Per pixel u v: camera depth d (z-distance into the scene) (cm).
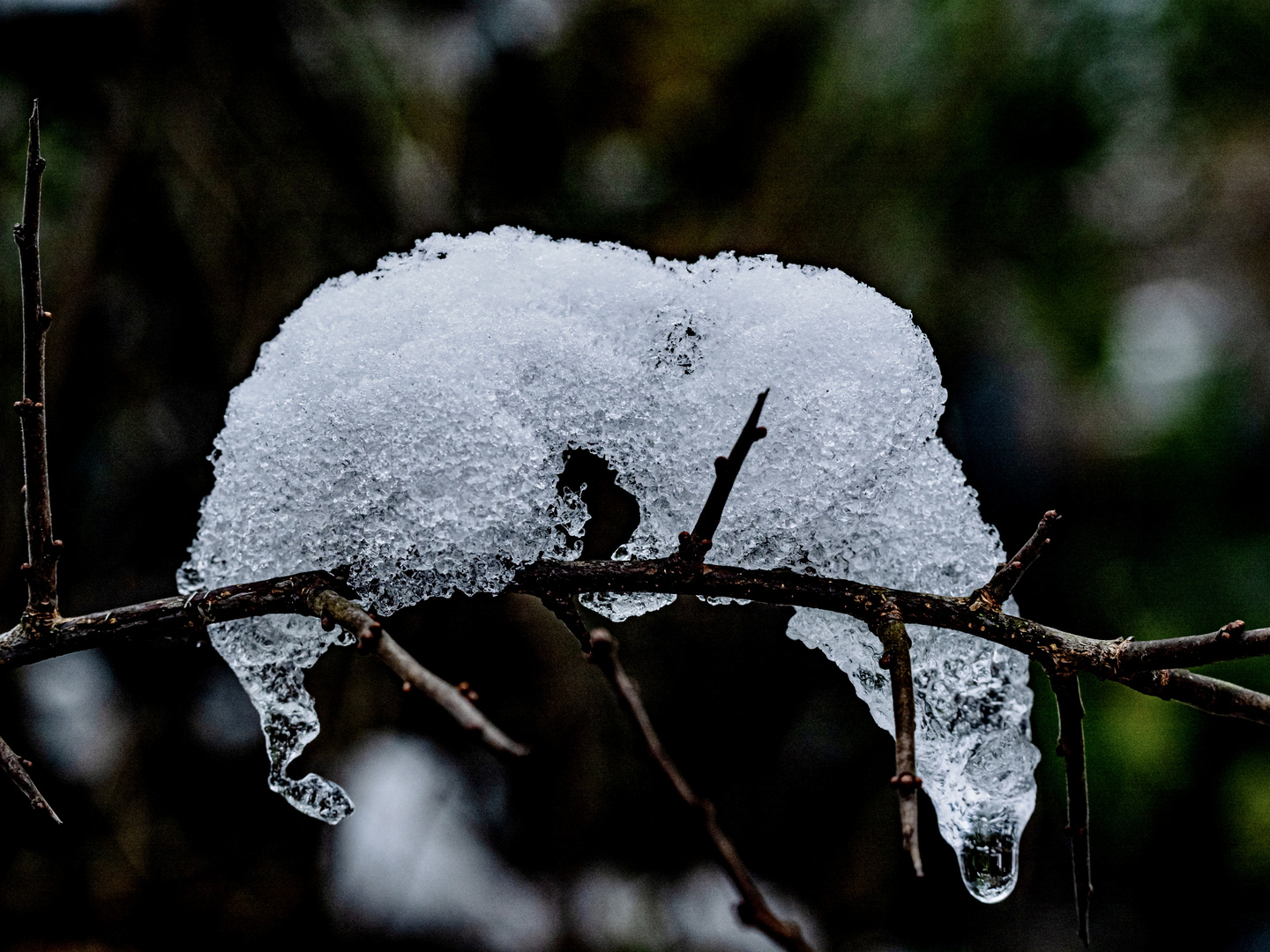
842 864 114
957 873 114
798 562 53
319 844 107
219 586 53
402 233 103
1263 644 51
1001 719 54
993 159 97
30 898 94
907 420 53
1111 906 112
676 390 53
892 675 51
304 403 53
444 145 107
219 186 96
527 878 113
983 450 116
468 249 54
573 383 53
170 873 100
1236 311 115
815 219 102
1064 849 112
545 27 111
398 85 103
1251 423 115
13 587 91
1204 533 112
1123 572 112
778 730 115
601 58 111
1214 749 107
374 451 53
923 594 52
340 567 53
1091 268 100
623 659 110
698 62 109
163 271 96
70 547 95
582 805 108
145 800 100
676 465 53
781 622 113
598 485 74
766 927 49
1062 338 102
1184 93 92
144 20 89
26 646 53
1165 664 51
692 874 116
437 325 53
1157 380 117
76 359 94
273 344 54
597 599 54
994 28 95
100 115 93
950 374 111
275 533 53
